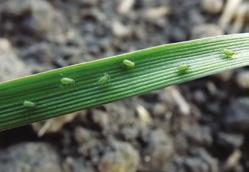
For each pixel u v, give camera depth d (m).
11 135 0.09
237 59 0.07
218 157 0.10
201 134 0.10
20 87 0.06
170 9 0.12
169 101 0.10
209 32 0.11
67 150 0.09
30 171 0.09
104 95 0.06
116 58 0.06
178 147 0.10
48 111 0.06
